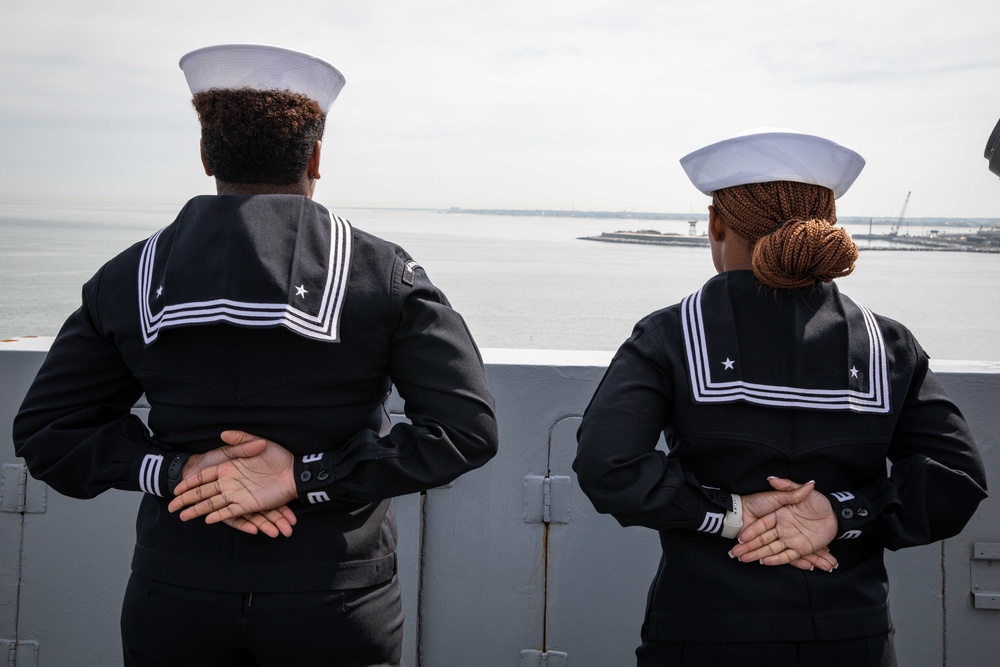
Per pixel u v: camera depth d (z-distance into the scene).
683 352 1.28
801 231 1.20
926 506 1.25
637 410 1.27
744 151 1.28
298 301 1.19
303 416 1.24
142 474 1.24
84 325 1.32
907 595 2.07
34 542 2.14
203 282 1.19
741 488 1.26
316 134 1.33
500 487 2.10
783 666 1.20
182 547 1.24
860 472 1.27
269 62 1.26
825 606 1.22
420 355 1.26
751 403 1.23
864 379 1.25
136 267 1.29
